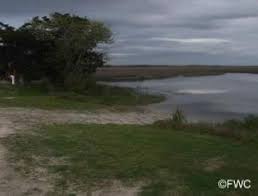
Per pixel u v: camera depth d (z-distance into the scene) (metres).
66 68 40.25
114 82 72.50
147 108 31.42
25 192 8.60
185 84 68.81
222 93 49.66
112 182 9.12
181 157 11.05
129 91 41.78
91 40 40.75
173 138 13.58
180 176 9.48
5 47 40.94
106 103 31.59
